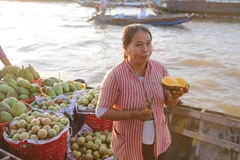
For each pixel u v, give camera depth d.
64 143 3.55
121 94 2.44
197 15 38.34
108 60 13.30
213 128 3.81
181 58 13.70
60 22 28.64
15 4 52.31
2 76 5.04
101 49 16.09
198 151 3.93
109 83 2.43
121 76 2.42
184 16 26.83
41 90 4.68
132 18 27.36
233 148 3.66
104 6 29.30
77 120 4.41
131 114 2.37
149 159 2.65
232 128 3.66
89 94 4.39
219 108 7.83
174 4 38.41
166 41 19.39
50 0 63.38
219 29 26.88
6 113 3.81
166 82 2.43
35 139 3.28
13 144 3.31
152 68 2.52
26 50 15.29
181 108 3.99
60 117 3.74
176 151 4.10
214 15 37.59
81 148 3.87
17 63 12.43
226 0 40.88
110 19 26.84
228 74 11.02
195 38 20.94
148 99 2.44
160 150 2.62
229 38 20.98
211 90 9.13
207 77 10.49
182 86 2.43
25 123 3.49
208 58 13.88
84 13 37.91
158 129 2.55
